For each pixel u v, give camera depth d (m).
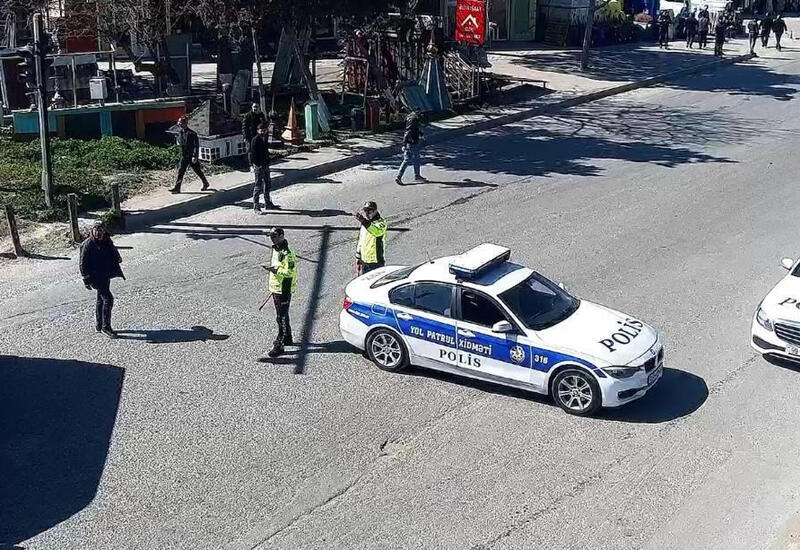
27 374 12.45
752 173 23.00
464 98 30.12
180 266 16.45
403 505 9.72
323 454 10.64
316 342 13.55
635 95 33.56
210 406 11.70
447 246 17.44
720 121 29.23
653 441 10.98
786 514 9.66
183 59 26.97
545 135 26.98
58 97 23.12
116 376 12.43
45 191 18.64
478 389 12.23
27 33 25.91
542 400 11.93
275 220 19.05
